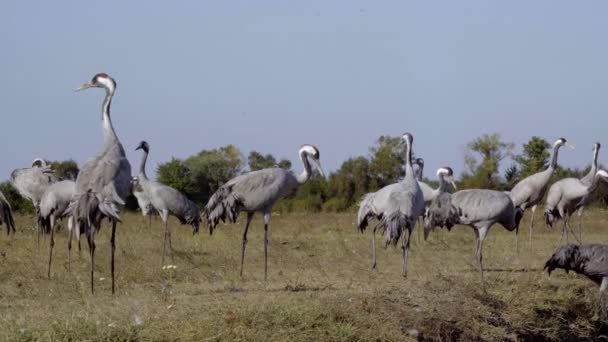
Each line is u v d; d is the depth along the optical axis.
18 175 21.09
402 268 17.08
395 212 16.16
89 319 11.05
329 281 15.10
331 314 11.87
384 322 12.15
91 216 13.71
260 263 18.31
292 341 11.10
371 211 17.84
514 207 17.56
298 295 13.03
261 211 16.28
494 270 17.36
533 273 16.27
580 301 15.01
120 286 14.54
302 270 17.17
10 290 14.05
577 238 24.33
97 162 14.19
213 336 10.84
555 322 14.23
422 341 12.23
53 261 17.45
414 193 16.55
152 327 11.00
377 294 13.04
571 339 14.25
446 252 21.05
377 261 19.12
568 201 22.98
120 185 14.16
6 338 10.33
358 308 12.40
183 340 10.77
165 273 16.02
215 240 22.42
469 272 16.72
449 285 14.17
